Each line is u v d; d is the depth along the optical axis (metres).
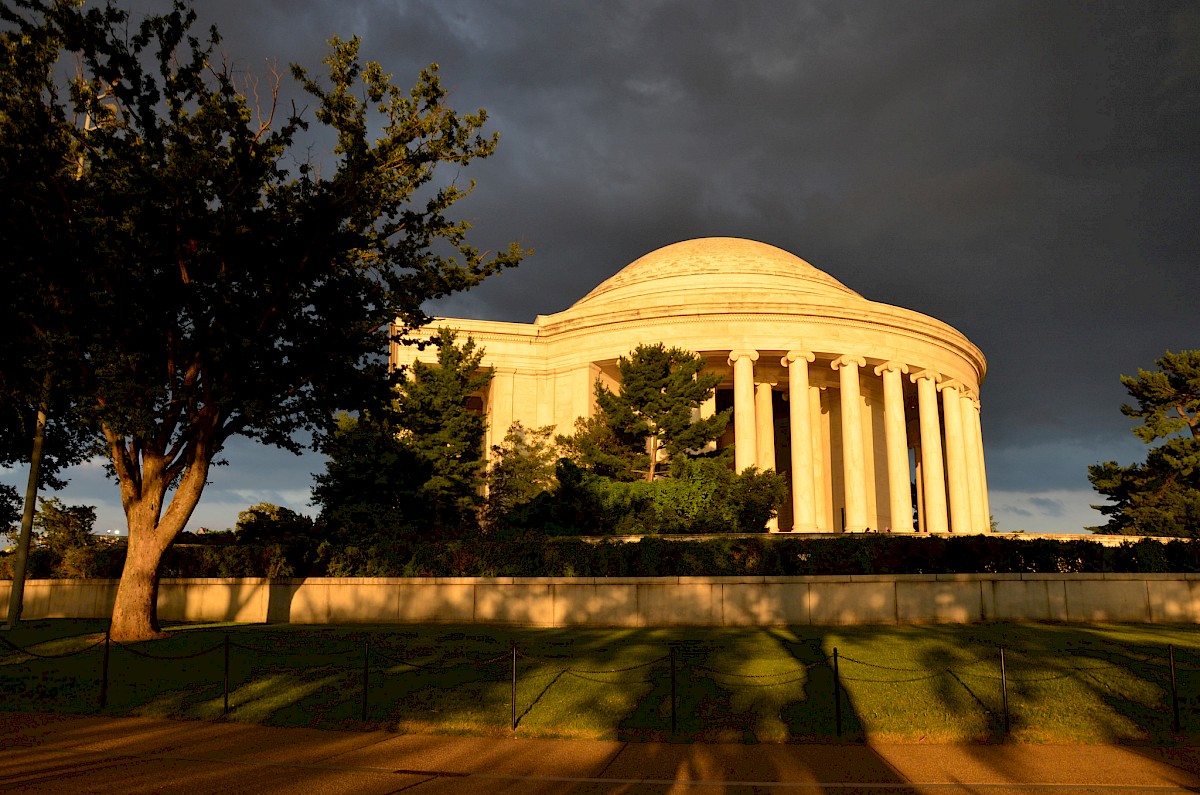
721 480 38.34
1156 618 27.38
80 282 23.70
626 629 26.27
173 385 25.66
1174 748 13.67
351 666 20.08
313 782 11.72
